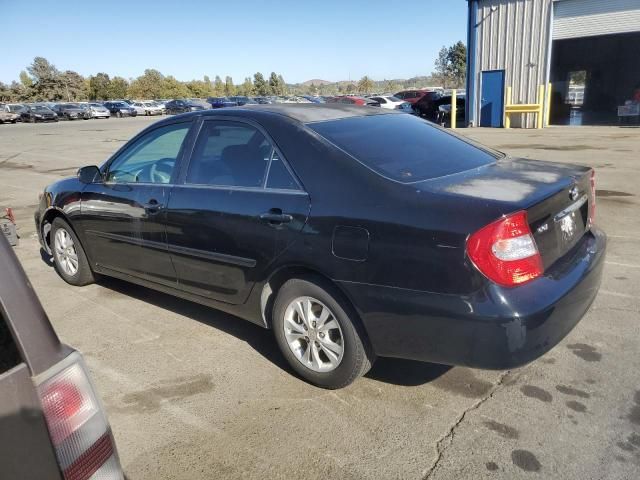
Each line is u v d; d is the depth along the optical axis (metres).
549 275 2.61
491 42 20.30
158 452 2.65
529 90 19.80
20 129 34.34
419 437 2.67
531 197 2.59
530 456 2.50
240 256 3.29
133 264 4.19
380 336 2.75
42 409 1.31
